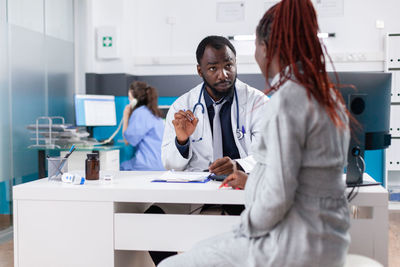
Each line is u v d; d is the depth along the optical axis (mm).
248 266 1157
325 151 1097
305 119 1080
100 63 5223
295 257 1083
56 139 4039
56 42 4789
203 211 2049
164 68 5301
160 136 4102
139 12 5344
